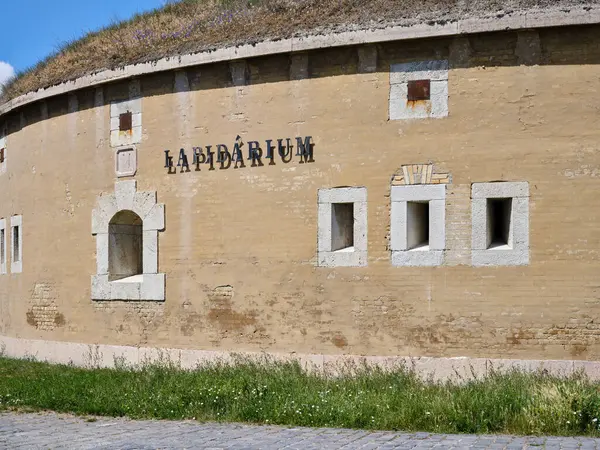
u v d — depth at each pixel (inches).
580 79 491.2
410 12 528.4
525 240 494.3
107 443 348.8
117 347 626.5
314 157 545.6
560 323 486.0
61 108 684.7
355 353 526.3
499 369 480.1
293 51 546.3
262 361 545.3
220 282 577.3
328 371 525.3
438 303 507.8
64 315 673.6
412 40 517.0
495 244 508.1
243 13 625.6
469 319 501.0
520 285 493.4
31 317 710.5
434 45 516.1
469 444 332.2
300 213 548.4
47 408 456.8
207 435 364.5
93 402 450.9
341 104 539.2
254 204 565.9
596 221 484.7
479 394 412.2
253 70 570.9
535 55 498.0
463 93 509.4
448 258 507.2
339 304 532.7
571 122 491.5
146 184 617.3
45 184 700.0
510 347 493.0
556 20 486.6
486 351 496.7
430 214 512.4
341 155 537.3
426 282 511.5
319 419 394.9
